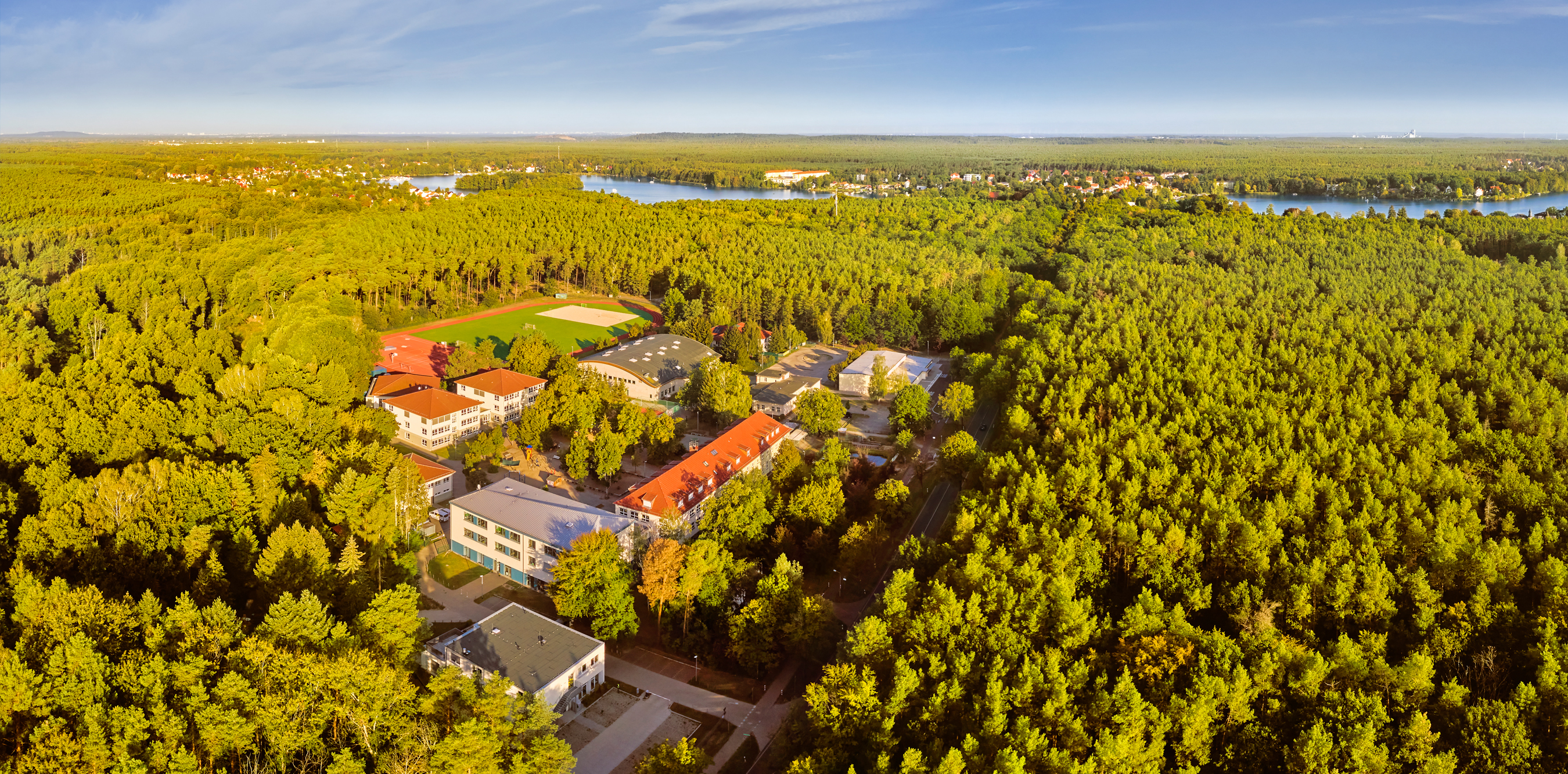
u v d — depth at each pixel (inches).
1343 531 5004.9
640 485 6309.1
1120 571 5275.6
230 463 5954.7
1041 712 3688.5
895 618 4448.8
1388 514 5221.5
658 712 4473.4
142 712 3297.2
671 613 5012.3
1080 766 3361.2
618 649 4992.6
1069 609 4215.1
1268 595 4621.1
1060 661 4037.9
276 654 3666.3
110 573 4606.3
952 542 5206.7
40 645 3708.2
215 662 3720.5
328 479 5999.0
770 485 6382.9
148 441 6437.0
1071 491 5669.3
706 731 4350.4
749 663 4653.1
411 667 4434.1
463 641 4520.2
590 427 7810.0
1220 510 5211.6
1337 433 6505.9
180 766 3159.5
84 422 6314.0
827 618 4827.8
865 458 7450.8
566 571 4931.1
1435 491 5664.4
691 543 5438.0
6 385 6998.0
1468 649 4195.4
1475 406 7283.5
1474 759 3454.7
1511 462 5866.1
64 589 3924.7
